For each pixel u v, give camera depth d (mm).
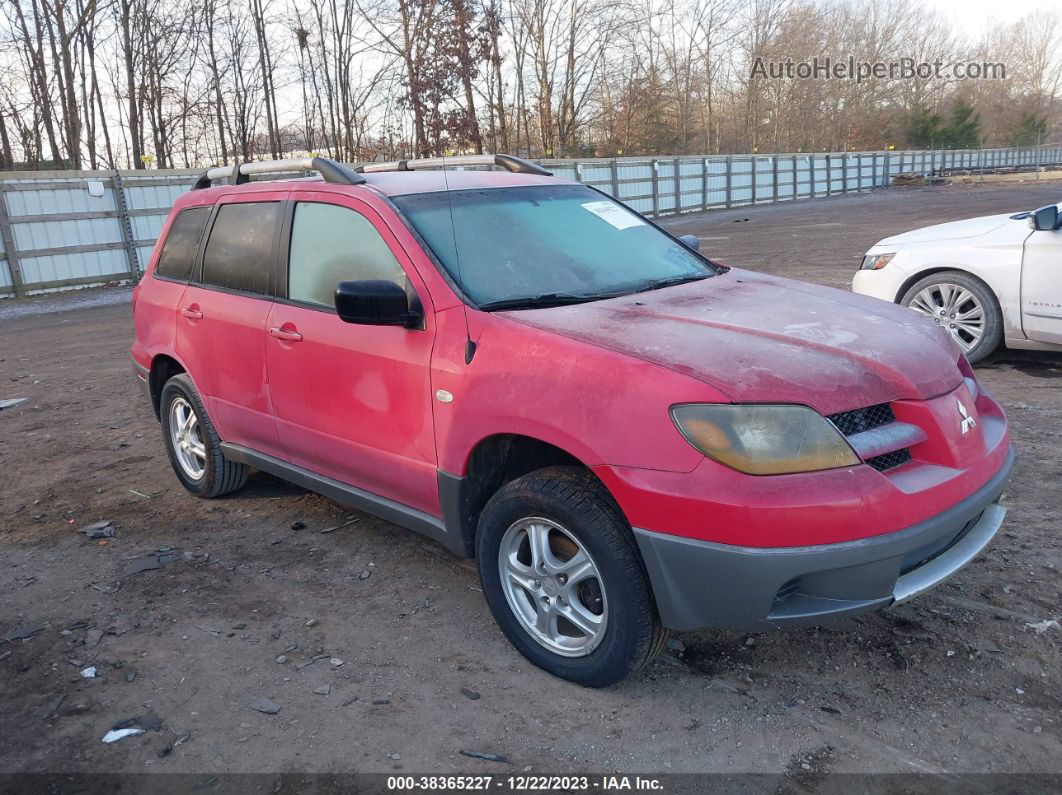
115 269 19562
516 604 3256
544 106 45812
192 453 5223
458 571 4117
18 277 17672
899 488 2697
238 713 3062
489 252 3705
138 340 5473
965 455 2926
